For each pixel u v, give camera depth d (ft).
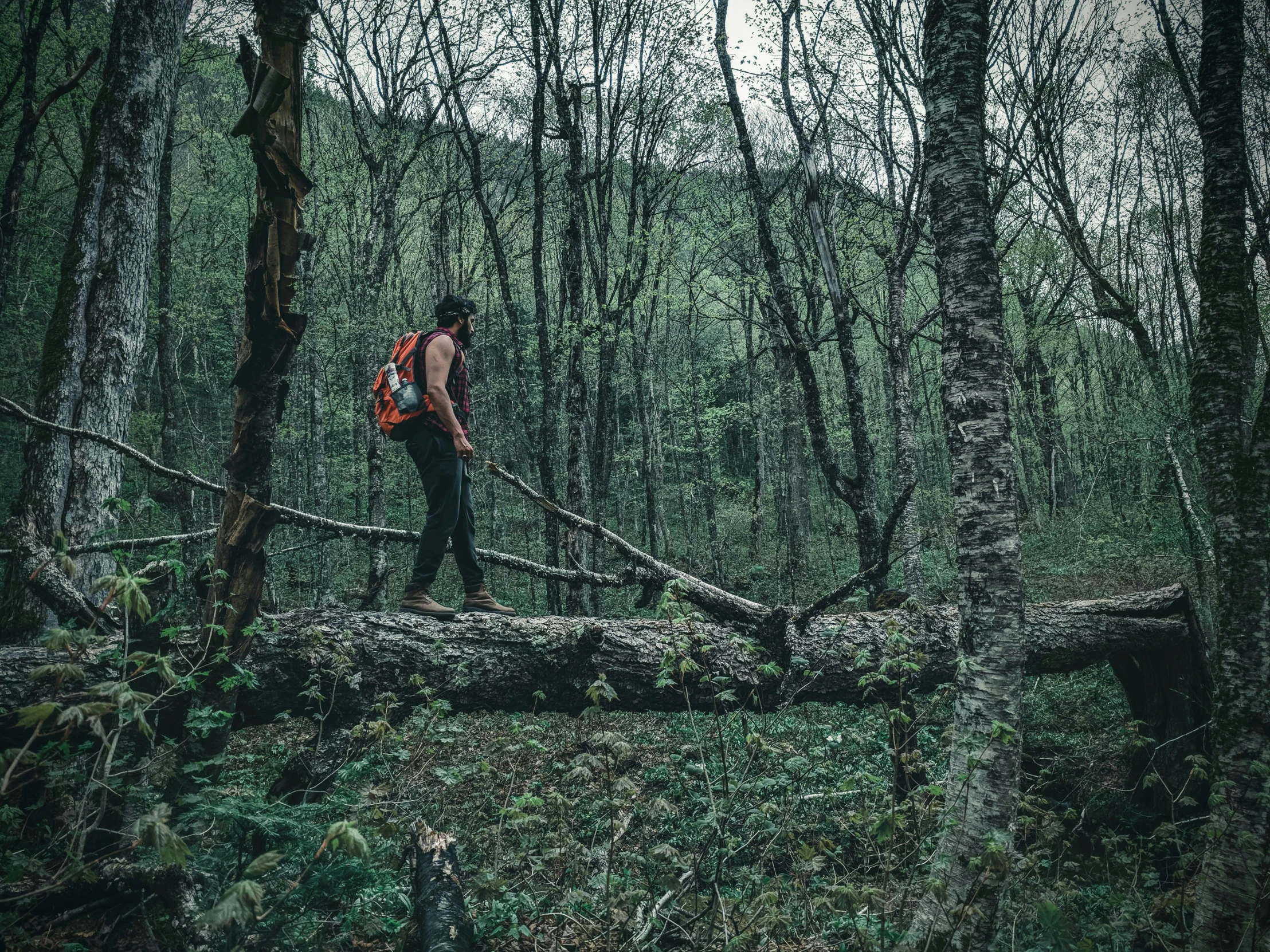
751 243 40.24
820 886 11.30
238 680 9.28
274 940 8.11
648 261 33.91
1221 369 12.36
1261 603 11.47
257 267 9.28
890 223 27.89
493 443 50.90
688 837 12.68
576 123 29.19
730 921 9.53
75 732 9.16
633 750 10.24
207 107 45.93
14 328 40.11
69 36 30.25
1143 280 35.35
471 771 12.31
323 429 34.86
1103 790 16.60
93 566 14.90
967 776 9.21
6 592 13.19
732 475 77.15
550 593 30.63
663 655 14.12
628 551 15.53
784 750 10.40
